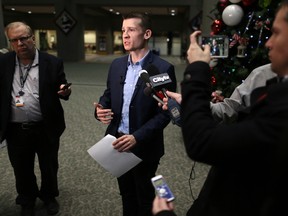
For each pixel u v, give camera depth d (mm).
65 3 11336
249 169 591
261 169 565
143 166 1572
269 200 518
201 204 809
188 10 11266
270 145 521
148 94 1316
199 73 685
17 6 12203
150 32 1451
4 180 2473
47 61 1752
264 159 542
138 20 1402
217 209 686
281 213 507
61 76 1812
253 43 2574
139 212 1617
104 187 2404
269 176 539
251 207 609
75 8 11469
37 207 2105
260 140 528
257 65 2564
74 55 12094
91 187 2404
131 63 1507
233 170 626
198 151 603
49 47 17422
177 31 17438
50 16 16500
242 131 550
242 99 1110
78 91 6160
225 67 2762
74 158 2947
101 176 2590
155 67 1400
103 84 6980
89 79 7676
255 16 2457
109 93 1622
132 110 1479
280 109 521
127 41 1439
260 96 637
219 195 682
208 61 724
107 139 1443
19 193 1943
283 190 493
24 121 1767
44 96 1734
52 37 17250
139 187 1596
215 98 1376
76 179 2529
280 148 475
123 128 1544
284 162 469
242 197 624
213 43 1142
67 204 2156
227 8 2588
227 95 2713
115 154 1454
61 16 10141
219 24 2779
